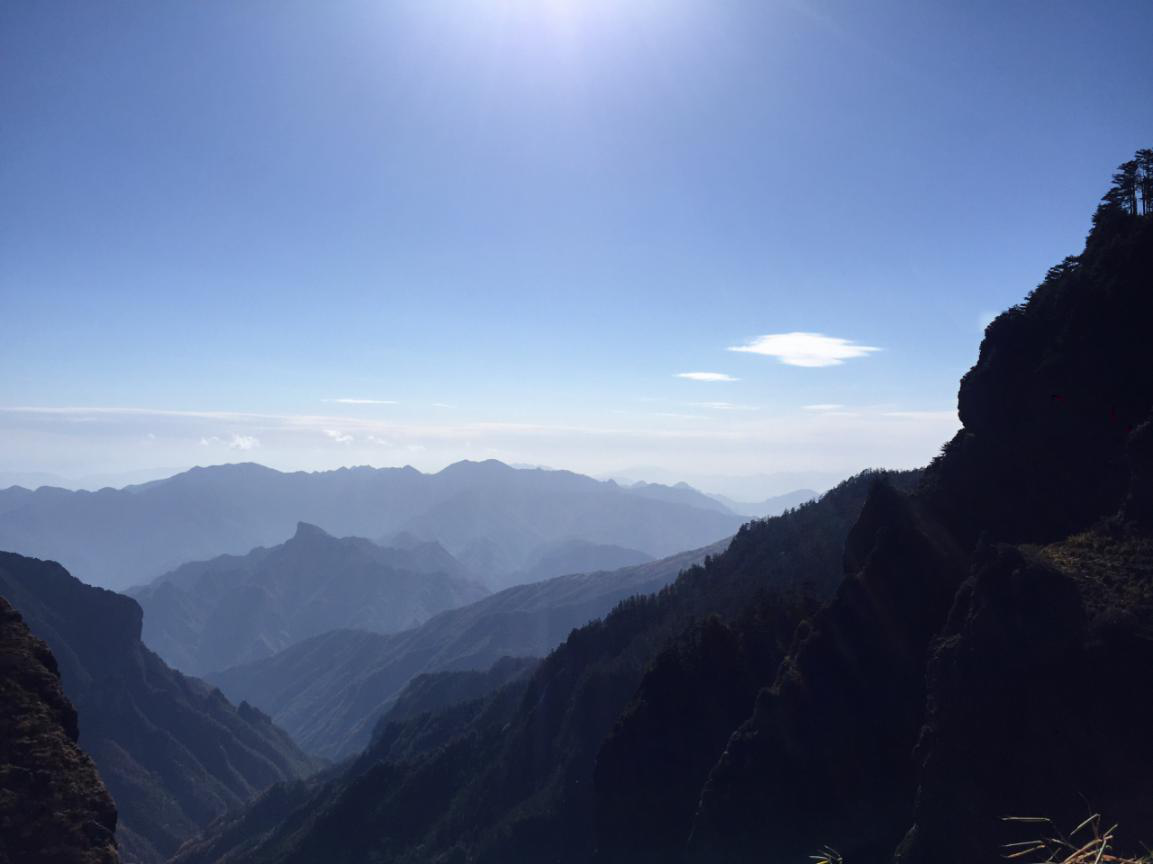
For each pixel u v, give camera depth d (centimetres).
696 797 6156
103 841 2361
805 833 4519
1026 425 4600
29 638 3052
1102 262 4469
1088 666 2873
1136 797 2592
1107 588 3078
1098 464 4125
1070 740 2819
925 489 5150
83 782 2502
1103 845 1276
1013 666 3070
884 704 4572
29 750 2500
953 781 3122
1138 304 4147
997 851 2869
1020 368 4769
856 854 4250
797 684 5034
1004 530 4472
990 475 4741
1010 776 2955
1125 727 2708
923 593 4666
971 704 3158
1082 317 4409
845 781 4525
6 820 2248
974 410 4991
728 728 6456
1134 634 2830
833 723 4731
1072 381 4356
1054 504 4278
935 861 3120
